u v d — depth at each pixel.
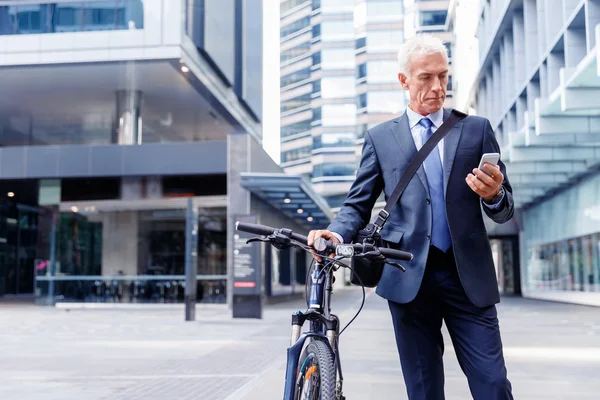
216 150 25.81
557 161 21.62
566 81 13.70
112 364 8.91
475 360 2.70
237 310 18.41
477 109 31.72
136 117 30.16
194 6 27.78
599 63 11.36
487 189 2.55
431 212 2.77
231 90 33.78
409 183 2.82
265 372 7.61
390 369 7.72
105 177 27.06
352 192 3.03
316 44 61.38
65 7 26.39
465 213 2.75
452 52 36.47
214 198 26.38
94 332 14.43
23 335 13.73
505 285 37.66
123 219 27.42
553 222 27.69
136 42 26.02
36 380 7.45
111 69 27.12
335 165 60.22
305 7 61.09
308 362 2.47
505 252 37.50
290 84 62.69
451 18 36.47
